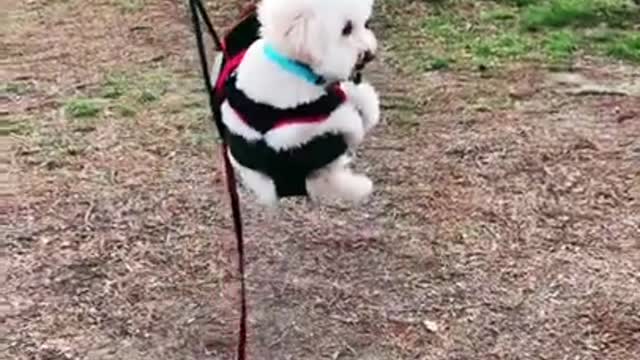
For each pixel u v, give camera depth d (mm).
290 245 1914
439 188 2113
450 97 2580
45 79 2895
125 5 3652
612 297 1725
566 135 2340
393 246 1901
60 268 1863
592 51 2859
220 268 1848
